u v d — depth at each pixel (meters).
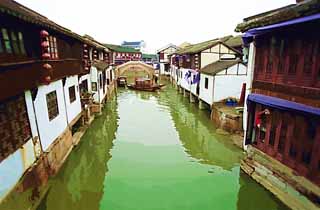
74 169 17.64
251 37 15.38
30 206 11.69
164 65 74.50
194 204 13.51
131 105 37.59
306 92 11.52
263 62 14.66
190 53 37.09
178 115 31.69
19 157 11.43
